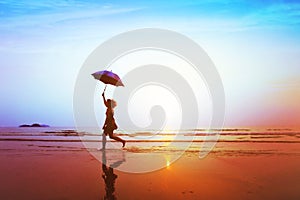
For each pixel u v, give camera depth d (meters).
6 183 5.82
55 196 4.87
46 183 5.82
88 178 6.33
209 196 4.91
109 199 4.74
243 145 13.26
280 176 6.52
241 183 5.84
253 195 4.95
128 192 5.18
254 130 28.19
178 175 6.64
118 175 6.63
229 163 8.29
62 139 16.70
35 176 6.50
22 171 7.08
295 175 6.61
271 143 14.14
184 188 5.46
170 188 5.45
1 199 4.69
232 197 4.83
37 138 17.44
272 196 4.88
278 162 8.44
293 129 29.38
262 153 10.36
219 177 6.41
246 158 9.23
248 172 7.00
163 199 4.74
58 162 8.41
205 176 6.55
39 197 4.80
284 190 5.27
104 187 5.53
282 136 19.14
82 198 4.78
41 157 9.38
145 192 5.18
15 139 16.41
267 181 6.02
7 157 9.40
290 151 10.93
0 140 15.86
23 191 5.19
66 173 6.84
